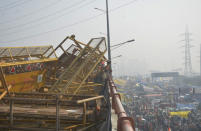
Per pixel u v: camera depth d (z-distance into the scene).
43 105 6.73
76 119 5.25
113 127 5.04
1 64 8.13
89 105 6.34
